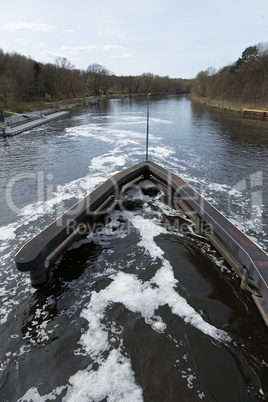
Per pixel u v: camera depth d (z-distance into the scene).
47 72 70.62
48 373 5.12
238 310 6.58
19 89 57.91
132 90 116.56
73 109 60.97
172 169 18.17
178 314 6.40
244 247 7.05
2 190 14.16
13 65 58.22
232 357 5.42
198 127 34.84
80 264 8.10
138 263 8.17
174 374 5.07
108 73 107.50
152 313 6.41
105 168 18.27
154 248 8.90
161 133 31.44
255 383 4.97
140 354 5.44
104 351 5.51
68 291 7.09
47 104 59.53
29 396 4.74
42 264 7.07
